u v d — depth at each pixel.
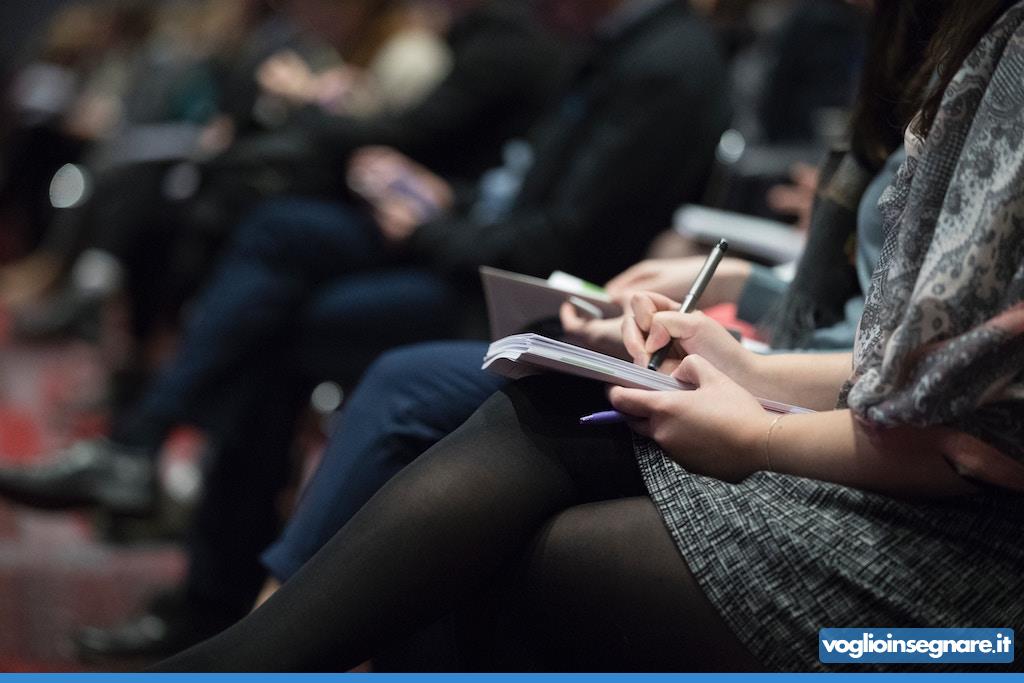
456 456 2.82
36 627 6.00
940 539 2.60
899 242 2.65
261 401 6.34
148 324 10.08
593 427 2.91
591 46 6.19
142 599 6.46
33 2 22.25
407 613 2.73
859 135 3.51
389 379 3.61
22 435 9.75
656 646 2.67
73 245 14.11
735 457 2.74
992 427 2.54
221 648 2.72
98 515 7.64
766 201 6.41
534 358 2.82
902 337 2.53
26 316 13.96
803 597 2.57
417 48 8.43
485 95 7.21
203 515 6.09
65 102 15.84
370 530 2.74
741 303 4.04
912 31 3.25
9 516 8.15
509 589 2.85
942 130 2.62
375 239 6.64
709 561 2.63
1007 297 2.49
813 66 7.25
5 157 15.87
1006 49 2.56
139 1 16.22
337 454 3.62
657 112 5.79
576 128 6.03
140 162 10.70
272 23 9.89
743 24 7.91
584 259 5.86
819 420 2.69
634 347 3.12
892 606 2.54
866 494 2.65
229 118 9.10
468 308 6.37
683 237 5.77
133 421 6.82
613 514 2.78
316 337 6.44
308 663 2.69
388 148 7.27
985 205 2.51
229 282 6.53
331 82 8.02
